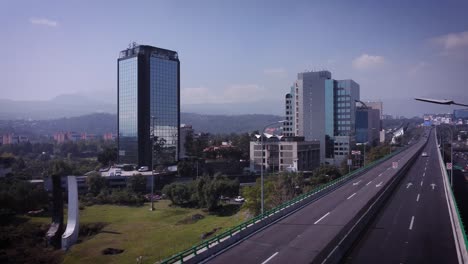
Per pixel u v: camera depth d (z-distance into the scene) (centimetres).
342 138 18062
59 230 7312
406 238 3566
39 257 6103
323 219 4244
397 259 2959
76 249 6341
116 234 7225
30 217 8788
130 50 17012
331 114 18288
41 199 9375
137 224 8081
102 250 6088
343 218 4228
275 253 3023
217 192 9356
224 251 3150
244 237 3581
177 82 18162
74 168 13812
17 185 9188
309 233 3625
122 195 10644
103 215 9025
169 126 17700
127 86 16938
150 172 14088
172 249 5831
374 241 3506
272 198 6500
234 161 16325
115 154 17850
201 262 2877
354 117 19225
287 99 19888
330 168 11162
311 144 16512
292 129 19725
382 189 6291
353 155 14812
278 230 3822
